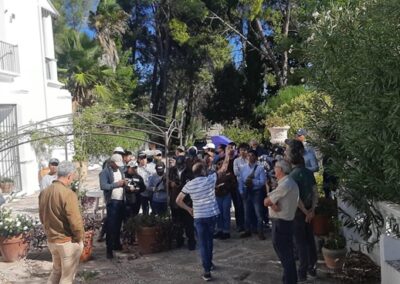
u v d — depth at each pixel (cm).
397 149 554
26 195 1645
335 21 667
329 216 791
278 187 588
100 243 945
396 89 541
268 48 2620
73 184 904
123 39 3597
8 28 1669
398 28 561
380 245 583
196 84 3388
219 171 952
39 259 848
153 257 838
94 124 1067
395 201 621
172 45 3369
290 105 1916
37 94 1847
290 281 594
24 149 1666
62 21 3509
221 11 2773
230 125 2581
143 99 3650
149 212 1020
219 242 920
